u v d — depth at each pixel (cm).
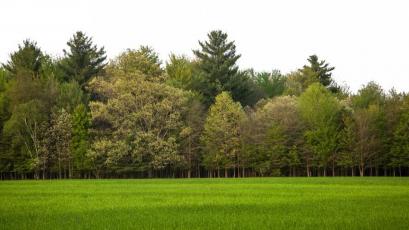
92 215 2625
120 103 9406
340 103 10081
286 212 2709
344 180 6619
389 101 9812
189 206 3064
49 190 4841
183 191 4544
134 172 10300
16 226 2252
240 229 2131
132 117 9506
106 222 2358
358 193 4103
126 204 3231
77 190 4819
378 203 3166
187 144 10069
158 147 9312
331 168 10025
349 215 2545
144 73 10438
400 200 3378
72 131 9738
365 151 9162
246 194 4097
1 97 10000
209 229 2133
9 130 9288
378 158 9212
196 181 7044
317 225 2220
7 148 9800
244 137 9781
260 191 4462
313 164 9550
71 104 10156
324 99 9631
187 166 10050
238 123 9788
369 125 9181
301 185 5481
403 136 8875
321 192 4272
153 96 9725
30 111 9456
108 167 9619
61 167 9956
